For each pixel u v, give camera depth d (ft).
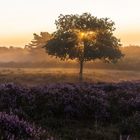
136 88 48.65
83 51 282.56
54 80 247.09
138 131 29.01
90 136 27.55
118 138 27.45
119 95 40.45
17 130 22.75
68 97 34.35
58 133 27.81
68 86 39.45
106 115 32.76
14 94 34.06
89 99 34.55
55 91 35.70
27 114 31.22
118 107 35.29
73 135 27.53
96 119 32.27
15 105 32.24
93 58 285.84
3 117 23.79
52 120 30.37
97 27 286.66
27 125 24.03
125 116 33.83
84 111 32.94
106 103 34.86
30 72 284.82
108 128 29.91
